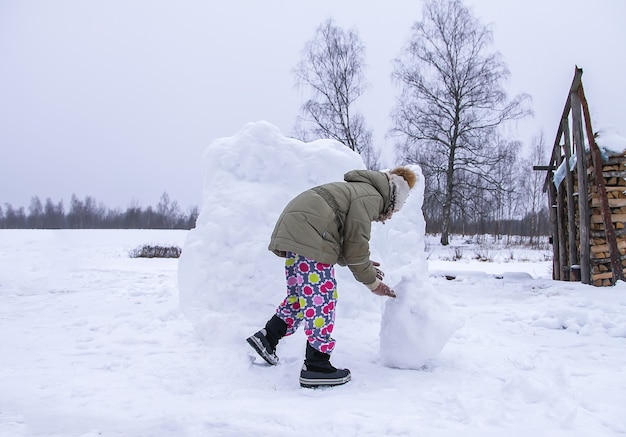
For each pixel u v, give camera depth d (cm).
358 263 267
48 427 192
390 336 282
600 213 644
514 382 235
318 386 250
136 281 753
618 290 563
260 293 351
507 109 2545
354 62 2692
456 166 2611
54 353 317
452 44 2584
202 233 377
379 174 288
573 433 182
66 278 803
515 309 483
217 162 399
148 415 206
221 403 223
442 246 2398
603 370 272
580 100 646
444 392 237
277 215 376
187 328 373
